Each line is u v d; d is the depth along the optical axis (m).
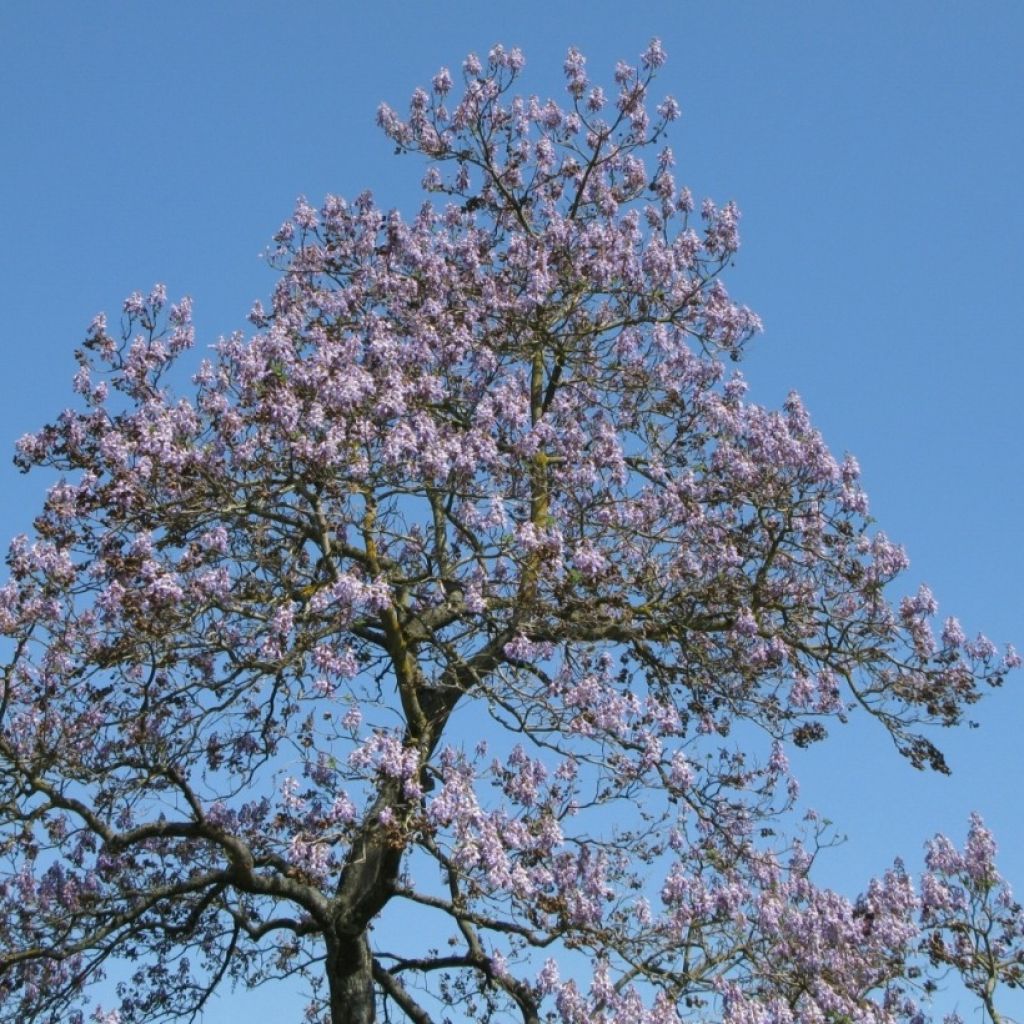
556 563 14.52
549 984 12.75
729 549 16.38
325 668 13.66
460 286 18.58
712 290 18.77
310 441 14.68
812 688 16.02
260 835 15.12
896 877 16.44
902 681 16.52
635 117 20.30
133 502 14.38
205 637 14.47
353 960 15.16
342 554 15.70
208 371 15.65
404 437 14.62
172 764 14.36
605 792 14.45
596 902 14.22
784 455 16.64
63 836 15.13
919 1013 15.51
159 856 16.42
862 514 16.61
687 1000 13.76
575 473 16.19
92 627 14.70
